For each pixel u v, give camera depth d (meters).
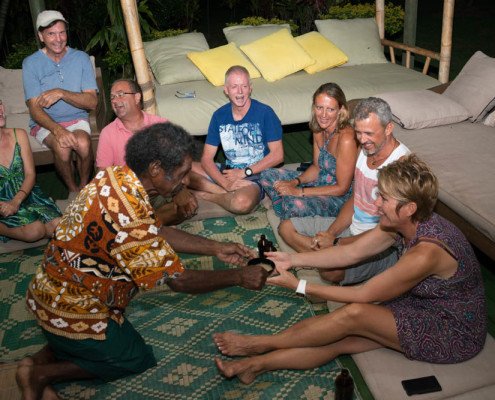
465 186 3.54
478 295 2.29
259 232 3.88
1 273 3.54
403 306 2.39
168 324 3.00
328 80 5.70
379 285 2.26
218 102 5.22
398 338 2.30
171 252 2.09
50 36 4.30
